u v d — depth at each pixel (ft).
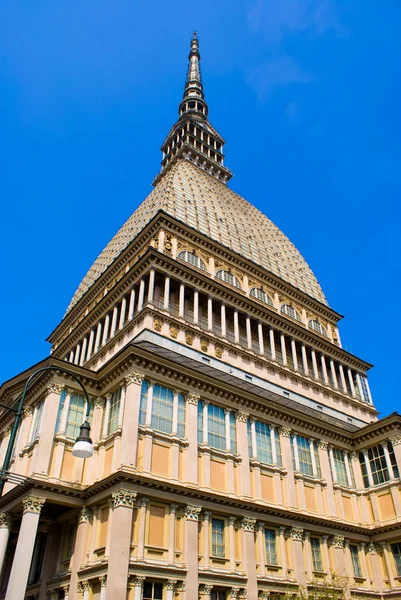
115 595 90.48
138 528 102.17
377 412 212.02
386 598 143.95
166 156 339.57
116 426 119.34
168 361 126.31
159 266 162.91
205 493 114.52
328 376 207.21
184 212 210.18
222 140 351.87
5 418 159.43
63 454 118.32
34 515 106.63
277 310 207.51
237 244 223.30
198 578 105.40
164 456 115.34
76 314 218.59
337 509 151.43
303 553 130.93
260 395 147.13
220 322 176.35
